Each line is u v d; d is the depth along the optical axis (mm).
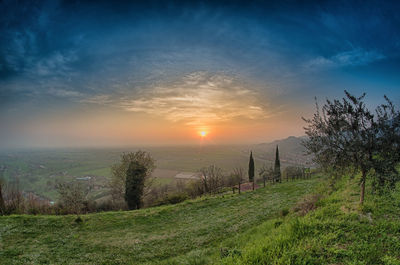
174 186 61438
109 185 40344
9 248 13383
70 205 22000
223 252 8680
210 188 48938
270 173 51906
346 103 8766
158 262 11336
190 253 11711
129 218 20047
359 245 6402
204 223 17625
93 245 14000
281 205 19094
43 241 14688
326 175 10148
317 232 7570
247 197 25844
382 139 7988
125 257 12266
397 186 11031
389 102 7996
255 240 10359
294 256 6309
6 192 30266
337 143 9047
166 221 19375
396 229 6988
